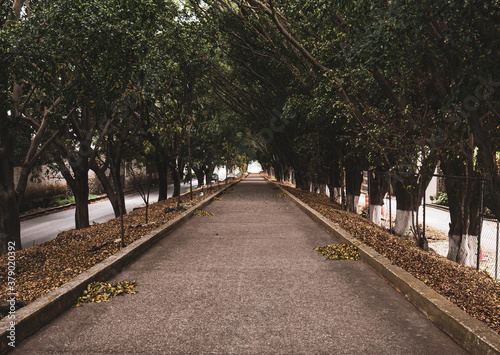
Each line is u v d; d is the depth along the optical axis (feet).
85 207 48.29
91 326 13.39
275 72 53.83
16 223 35.14
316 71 35.88
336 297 16.29
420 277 17.17
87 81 27.63
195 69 44.42
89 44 25.45
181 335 12.57
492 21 16.47
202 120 68.44
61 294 14.93
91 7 25.16
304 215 46.60
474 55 19.27
